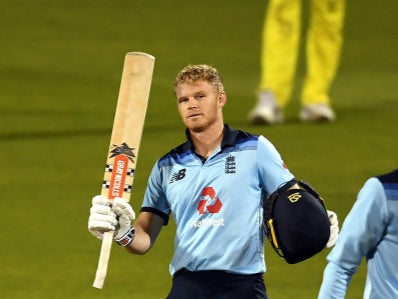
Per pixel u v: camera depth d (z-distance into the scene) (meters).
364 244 24.11
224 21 92.56
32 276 42.47
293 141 62.62
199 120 26.59
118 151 26.97
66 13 94.25
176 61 81.75
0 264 43.72
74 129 65.75
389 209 23.84
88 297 40.31
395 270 24.00
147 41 87.00
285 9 65.81
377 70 81.31
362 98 74.12
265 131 64.81
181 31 89.62
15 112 69.50
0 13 93.56
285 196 26.20
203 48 85.31
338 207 50.72
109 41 86.94
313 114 67.06
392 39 88.88
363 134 64.69
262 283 26.58
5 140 62.78
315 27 67.31
